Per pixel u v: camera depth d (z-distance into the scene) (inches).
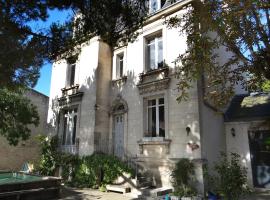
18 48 290.5
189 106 461.4
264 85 380.2
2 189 369.4
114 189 467.2
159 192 423.8
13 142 610.9
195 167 427.2
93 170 529.7
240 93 599.8
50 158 621.6
